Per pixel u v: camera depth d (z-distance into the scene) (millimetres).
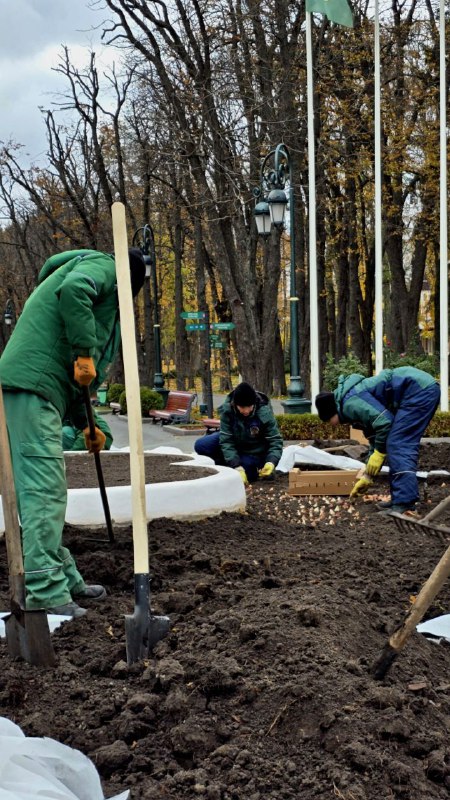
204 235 33656
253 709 3088
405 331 33188
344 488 9320
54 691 3420
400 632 3242
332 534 7078
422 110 28750
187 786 2723
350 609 4027
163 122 27156
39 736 3076
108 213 36406
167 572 5336
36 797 2547
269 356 24062
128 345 3729
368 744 2846
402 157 28578
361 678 3246
